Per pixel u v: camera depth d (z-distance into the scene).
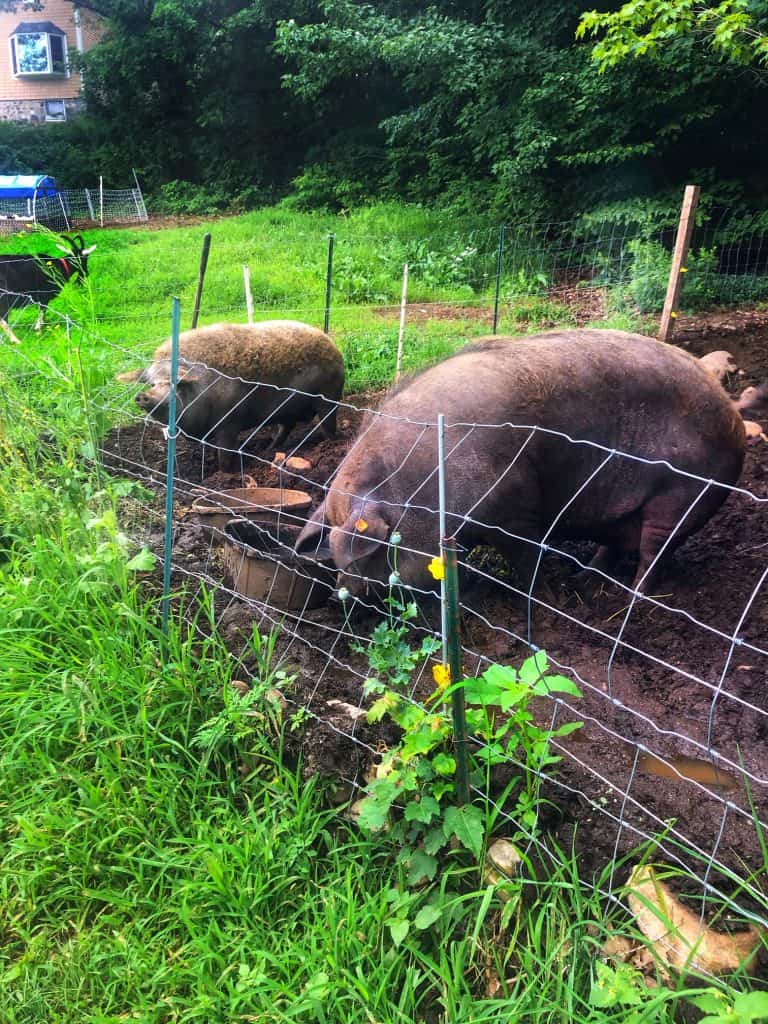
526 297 12.62
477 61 17.55
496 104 17.55
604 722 3.44
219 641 3.75
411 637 4.05
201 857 2.97
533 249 15.60
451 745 2.90
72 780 3.28
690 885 2.56
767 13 11.98
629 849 2.70
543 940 2.56
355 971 2.58
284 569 4.08
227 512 4.85
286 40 20.73
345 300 12.56
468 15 20.45
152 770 3.28
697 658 3.91
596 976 2.42
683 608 4.34
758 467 6.11
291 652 3.84
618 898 2.57
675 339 10.09
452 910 2.63
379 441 4.07
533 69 16.62
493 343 4.41
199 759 3.35
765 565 4.70
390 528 3.98
